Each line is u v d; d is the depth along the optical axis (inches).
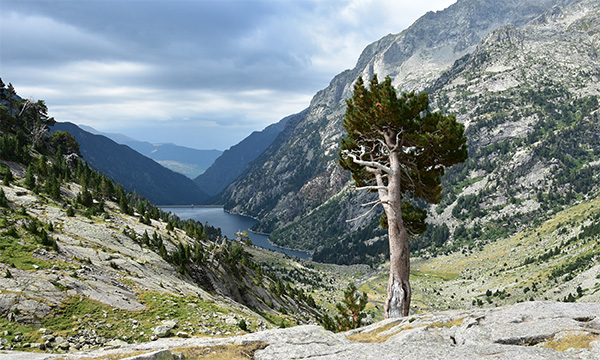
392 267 1050.7
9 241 1856.5
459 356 502.9
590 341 506.3
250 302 3518.7
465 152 1101.7
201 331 1621.6
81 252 2129.7
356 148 1316.4
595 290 6697.8
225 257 4020.7
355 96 1200.8
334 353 584.1
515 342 551.5
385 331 718.5
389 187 1090.7
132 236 2940.5
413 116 1115.9
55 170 4109.3
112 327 1422.2
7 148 3668.8
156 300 1830.7
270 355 598.5
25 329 1233.4
